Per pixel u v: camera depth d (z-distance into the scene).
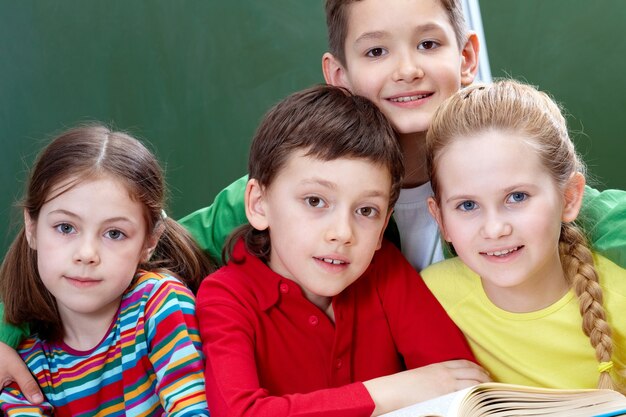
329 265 0.90
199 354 0.92
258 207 0.96
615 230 0.97
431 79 1.03
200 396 0.89
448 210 0.92
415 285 0.99
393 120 1.04
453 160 0.89
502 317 0.96
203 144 2.04
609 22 2.04
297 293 0.94
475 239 0.89
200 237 1.17
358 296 0.98
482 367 0.95
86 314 0.96
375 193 0.90
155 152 2.03
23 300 0.97
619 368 0.94
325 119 0.90
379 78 1.03
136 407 0.95
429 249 1.14
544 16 2.05
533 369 0.96
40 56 1.99
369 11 1.02
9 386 0.94
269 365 0.93
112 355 0.96
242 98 2.03
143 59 2.01
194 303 0.98
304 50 2.03
